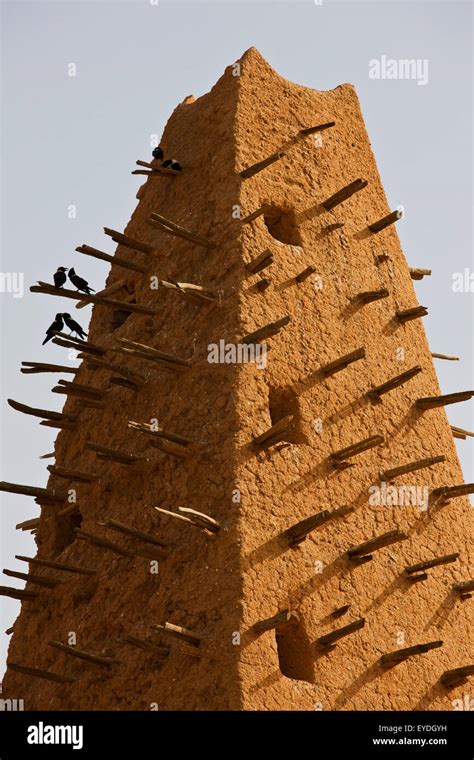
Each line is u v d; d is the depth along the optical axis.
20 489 34.06
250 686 28.64
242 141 34.56
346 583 31.09
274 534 30.30
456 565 33.38
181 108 37.59
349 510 30.17
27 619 34.19
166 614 30.19
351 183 34.44
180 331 33.38
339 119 36.78
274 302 32.81
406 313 34.94
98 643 31.50
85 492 33.88
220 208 33.81
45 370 34.94
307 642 29.97
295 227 34.34
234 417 31.02
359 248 35.22
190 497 31.00
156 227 32.94
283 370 32.19
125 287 36.22
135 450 32.97
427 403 34.22
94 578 32.38
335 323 33.69
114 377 33.44
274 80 35.94
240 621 29.05
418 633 31.88
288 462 31.30
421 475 33.62
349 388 33.22
